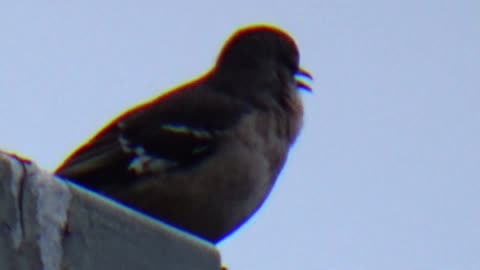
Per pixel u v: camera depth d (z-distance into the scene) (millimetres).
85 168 11094
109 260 5859
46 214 5637
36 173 5652
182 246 6270
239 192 11141
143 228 6074
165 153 11055
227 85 12102
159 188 10898
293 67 12703
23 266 5457
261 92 12000
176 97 11719
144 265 6016
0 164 5512
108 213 5934
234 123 11281
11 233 5457
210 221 11023
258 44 12516
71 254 5691
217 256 6445
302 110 12336
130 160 11055
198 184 10961
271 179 11602
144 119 11383
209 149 11086
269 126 11625
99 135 11414
